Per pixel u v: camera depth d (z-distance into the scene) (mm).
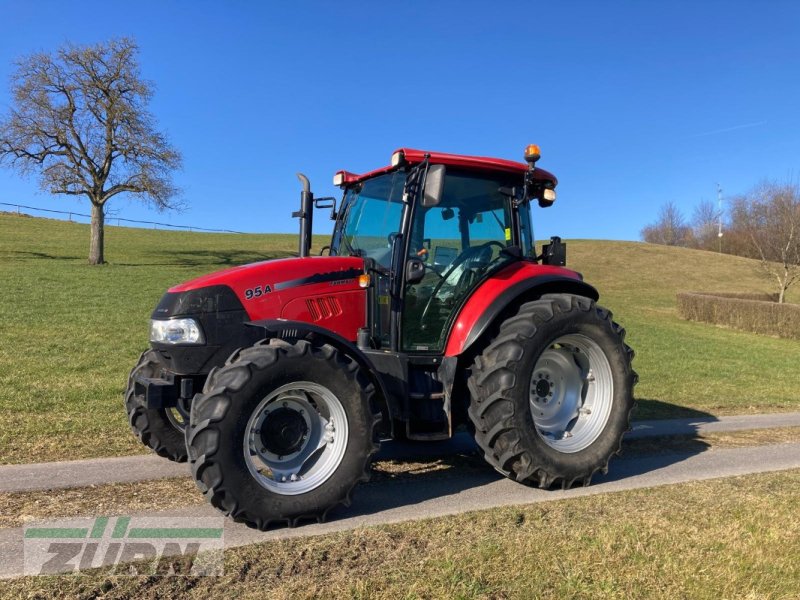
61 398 6758
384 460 5230
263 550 3225
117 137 27469
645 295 31750
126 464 4746
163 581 2863
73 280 20469
